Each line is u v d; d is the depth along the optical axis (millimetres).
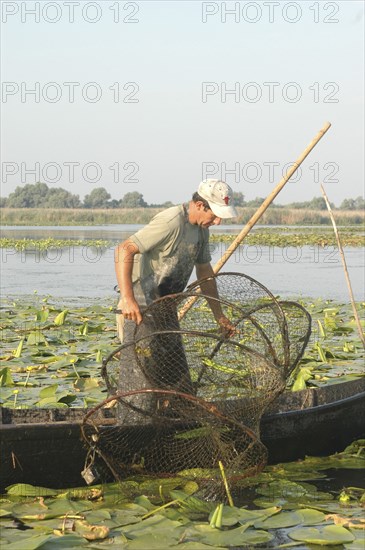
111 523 5633
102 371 6641
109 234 61000
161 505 6145
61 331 14477
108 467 6598
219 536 5344
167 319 6730
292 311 7285
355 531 5488
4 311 17297
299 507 6062
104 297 20500
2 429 6168
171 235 6746
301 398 8258
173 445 6750
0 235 58469
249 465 6711
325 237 55312
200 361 6938
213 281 7164
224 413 6375
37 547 5066
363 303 18469
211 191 6711
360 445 7785
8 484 6301
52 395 8844
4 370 9758
